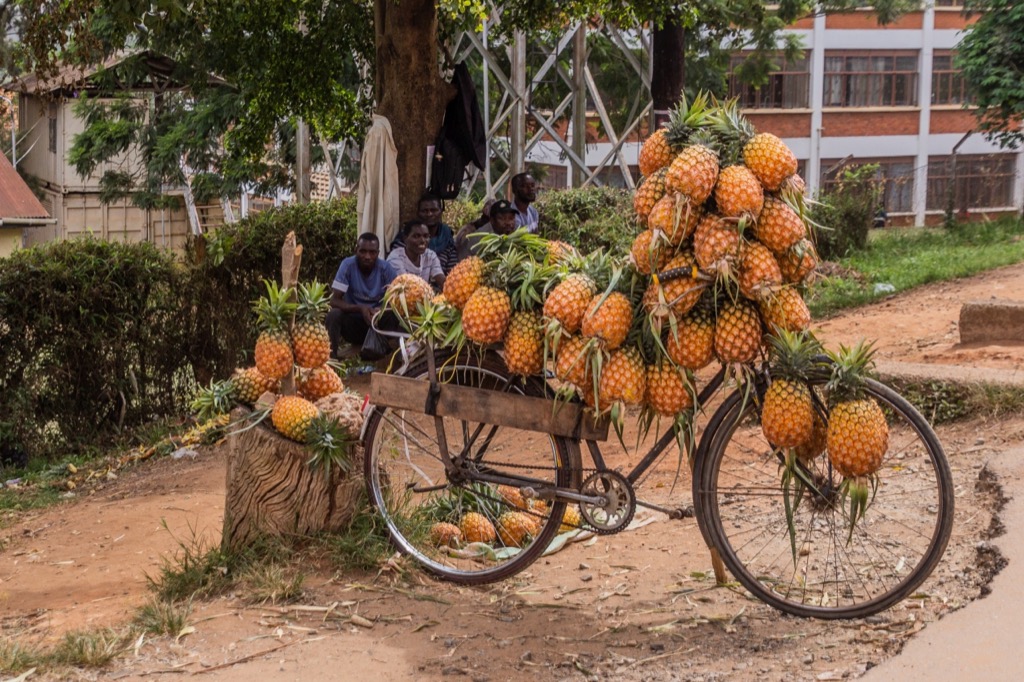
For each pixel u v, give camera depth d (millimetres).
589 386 4340
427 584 4816
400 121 10250
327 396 5379
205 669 3992
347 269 9320
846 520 4160
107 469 9117
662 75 14070
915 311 11047
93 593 5328
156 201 27156
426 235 9289
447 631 4277
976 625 3697
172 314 10453
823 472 4418
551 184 23281
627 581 4770
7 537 6953
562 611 4461
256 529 5043
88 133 26234
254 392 5258
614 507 4457
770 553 4801
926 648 3598
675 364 4180
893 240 18641
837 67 37625
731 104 4164
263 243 10922
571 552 5254
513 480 4719
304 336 5215
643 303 4133
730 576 4672
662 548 5164
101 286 9945
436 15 10664
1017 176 25516
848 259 15906
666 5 12000
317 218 11438
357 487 5070
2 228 23609
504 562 4879
